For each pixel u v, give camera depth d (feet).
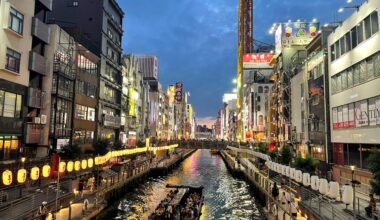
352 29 104.99
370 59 93.81
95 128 170.19
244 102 413.59
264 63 374.02
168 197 107.86
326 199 81.05
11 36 99.96
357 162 102.42
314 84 140.67
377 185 60.03
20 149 106.63
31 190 87.51
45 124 119.75
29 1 109.60
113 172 146.92
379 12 87.97
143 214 107.24
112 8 202.39
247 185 175.63
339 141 115.03
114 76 207.62
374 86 91.25
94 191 103.96
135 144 235.40
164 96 441.27
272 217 86.38
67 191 94.27
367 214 64.80
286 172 97.76
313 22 207.31
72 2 183.01
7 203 67.97
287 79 198.90
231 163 237.66
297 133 168.25
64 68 131.54
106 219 99.55
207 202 132.05
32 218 66.08
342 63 112.47
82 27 180.86
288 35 207.51
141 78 291.58
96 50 178.60
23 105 107.86
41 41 119.96
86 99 158.20
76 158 112.06
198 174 226.17
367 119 95.61
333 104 120.88
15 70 103.24
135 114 264.11
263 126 304.91
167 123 469.98
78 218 76.74
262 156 160.35
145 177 188.34
